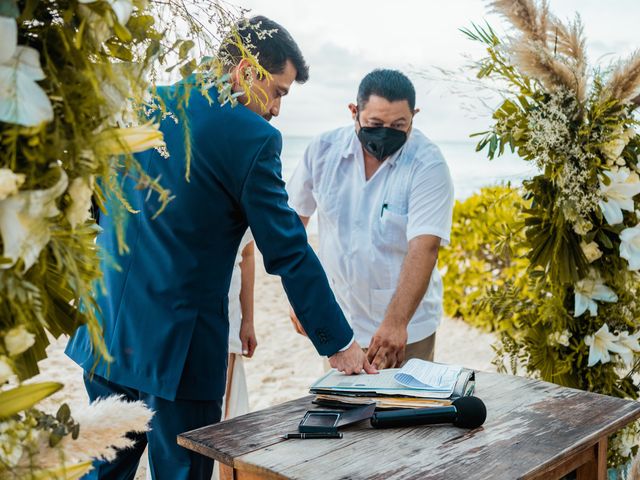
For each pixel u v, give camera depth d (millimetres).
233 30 1151
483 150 2857
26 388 916
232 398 2822
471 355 6078
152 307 2121
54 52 941
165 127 2133
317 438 1921
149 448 2191
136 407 1088
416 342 3127
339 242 3152
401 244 3047
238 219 2195
